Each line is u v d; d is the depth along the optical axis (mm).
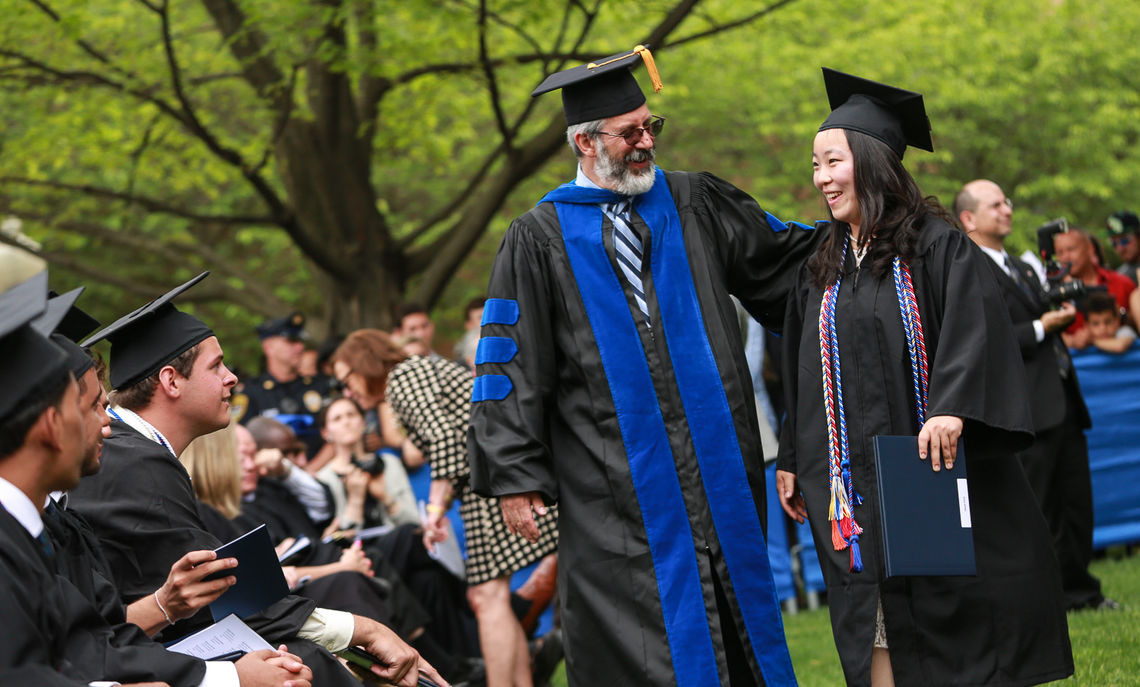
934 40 21594
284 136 19453
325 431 11875
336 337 13719
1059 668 5652
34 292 3838
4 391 3861
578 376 6070
